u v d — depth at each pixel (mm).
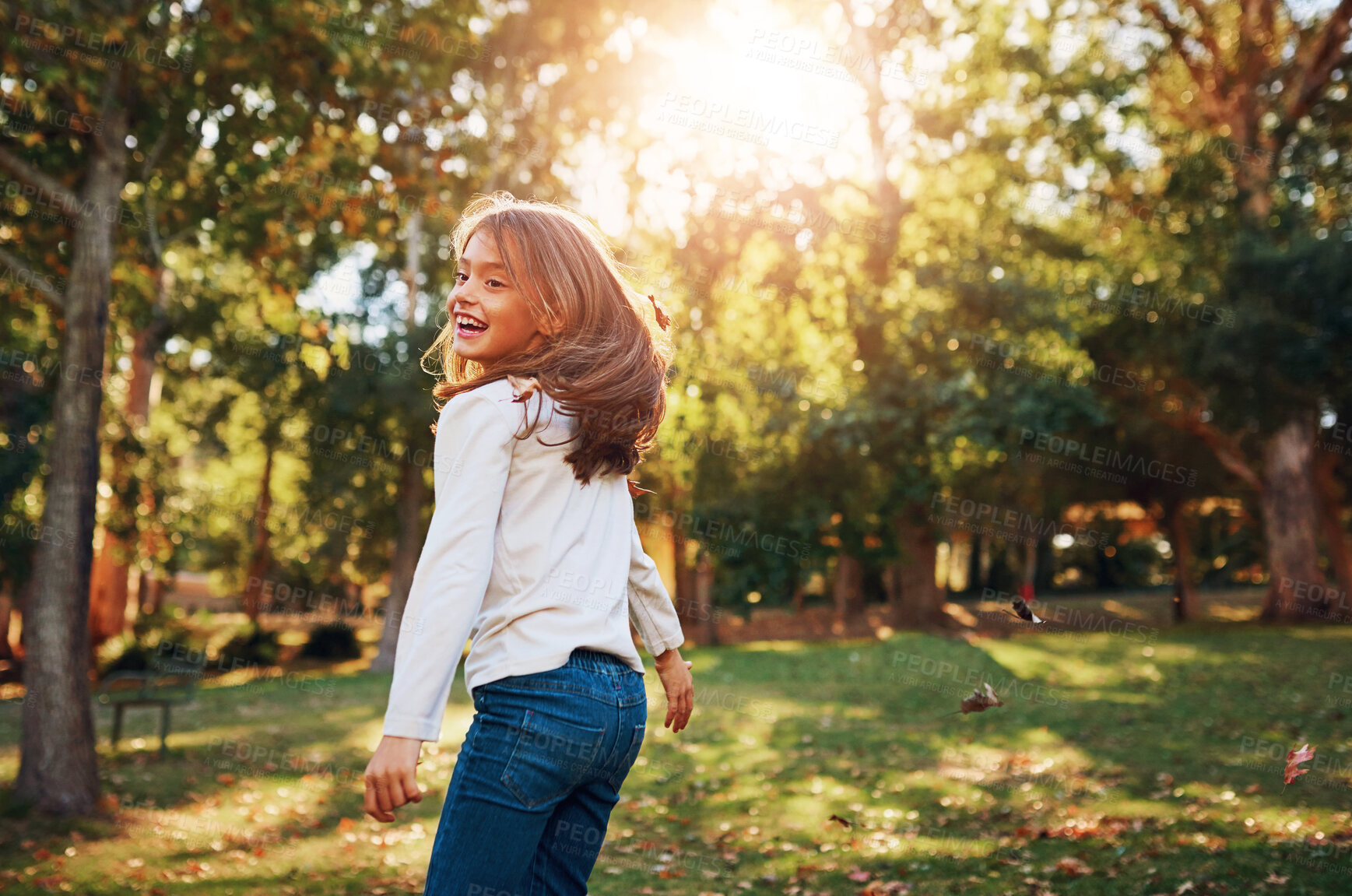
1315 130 20625
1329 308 17859
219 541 28484
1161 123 21703
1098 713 9516
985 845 5242
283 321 16047
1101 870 4668
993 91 20156
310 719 11195
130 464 14781
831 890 4754
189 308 16344
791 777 7305
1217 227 20391
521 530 1572
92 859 5484
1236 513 32156
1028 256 20828
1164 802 5914
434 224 18391
